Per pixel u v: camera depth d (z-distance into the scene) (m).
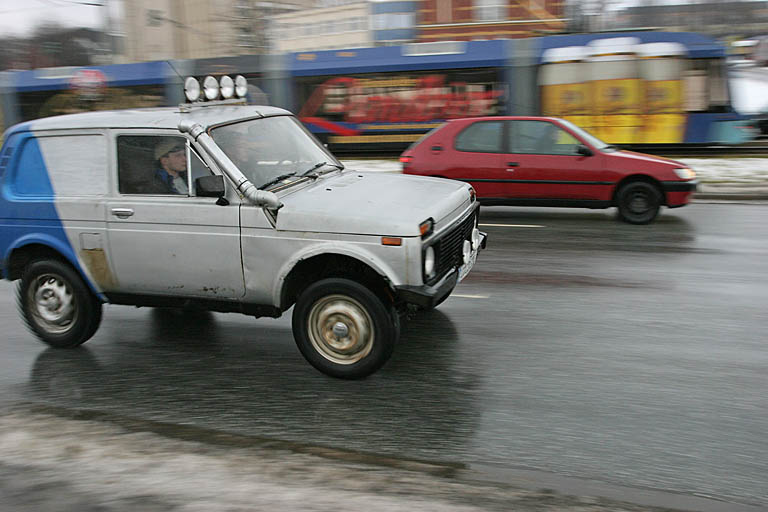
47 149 5.29
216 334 5.96
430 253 4.60
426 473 3.61
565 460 3.73
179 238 4.93
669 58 17.33
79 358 5.54
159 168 4.97
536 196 10.48
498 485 3.47
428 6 48.00
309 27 56.84
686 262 7.97
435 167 10.74
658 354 5.21
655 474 3.56
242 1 26.94
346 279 4.75
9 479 3.66
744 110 17.53
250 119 5.35
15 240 5.42
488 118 10.67
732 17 40.78
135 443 4.02
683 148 17.64
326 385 4.84
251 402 4.61
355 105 20.42
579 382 4.75
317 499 3.33
